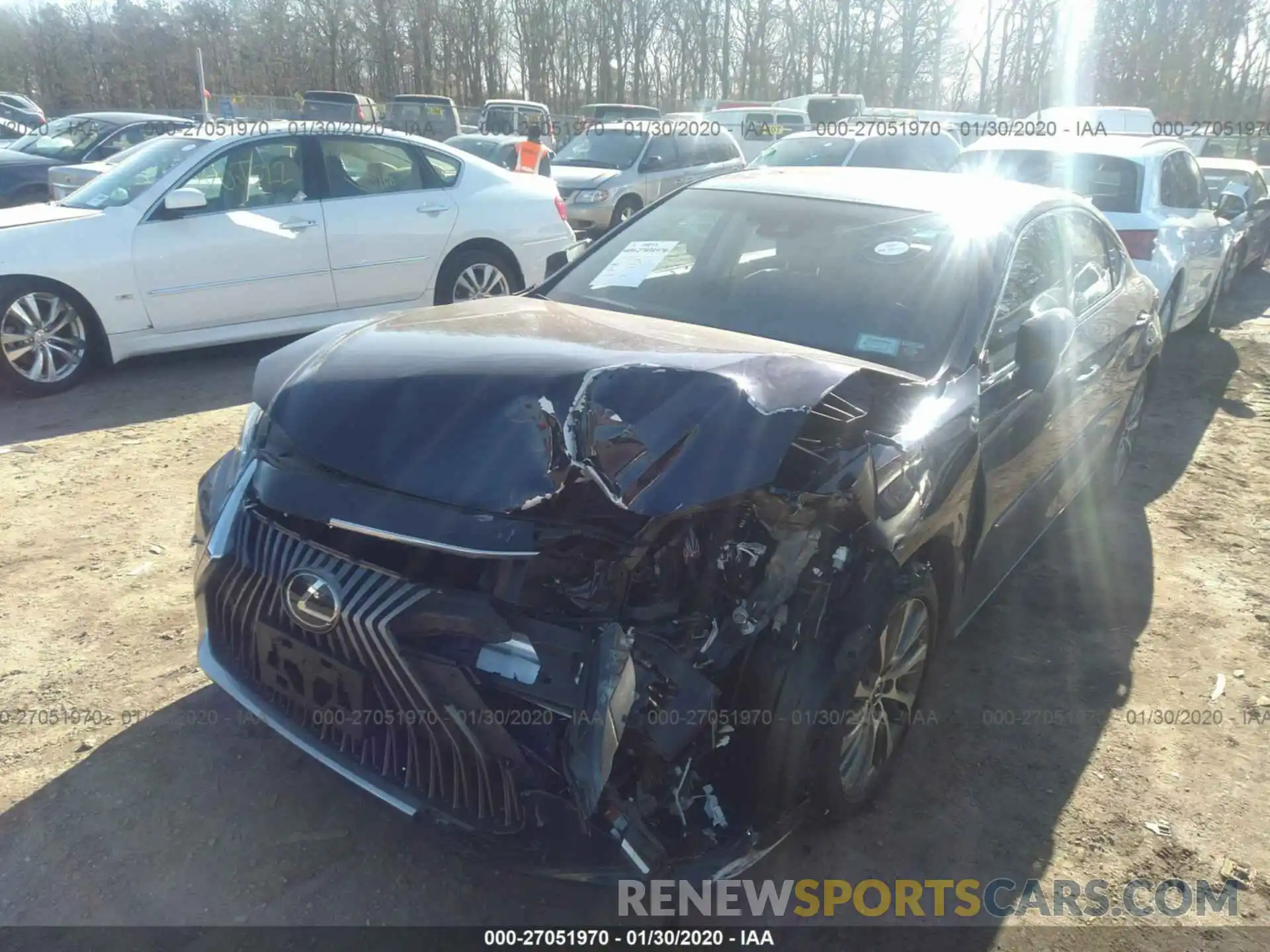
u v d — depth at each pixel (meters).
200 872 2.70
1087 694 3.78
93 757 3.09
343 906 2.63
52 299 6.38
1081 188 8.01
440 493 2.42
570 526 2.35
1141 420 6.04
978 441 3.25
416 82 41.59
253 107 28.19
